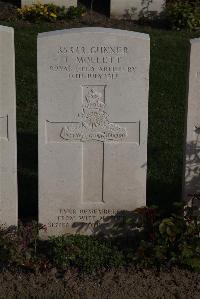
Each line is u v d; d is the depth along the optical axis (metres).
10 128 2.50
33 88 4.04
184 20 5.20
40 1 5.45
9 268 2.41
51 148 2.53
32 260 2.44
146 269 2.40
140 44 2.44
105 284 2.33
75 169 2.57
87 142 2.54
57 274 2.39
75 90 2.48
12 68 2.44
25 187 3.00
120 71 2.47
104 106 2.50
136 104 2.50
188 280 2.37
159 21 5.45
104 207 2.62
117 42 2.44
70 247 2.46
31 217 2.76
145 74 2.47
